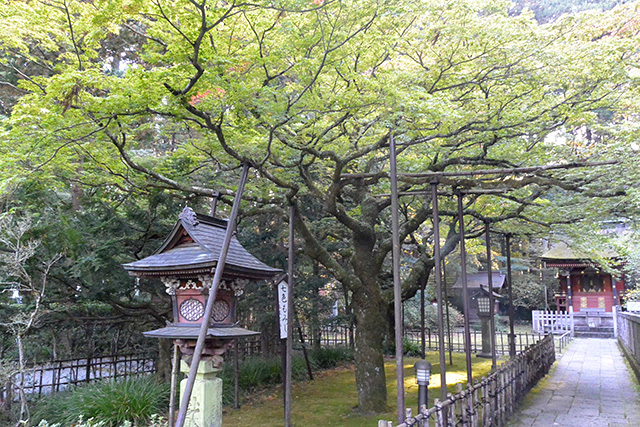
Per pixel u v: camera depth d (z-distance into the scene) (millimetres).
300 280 14727
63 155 8172
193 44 5711
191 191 8812
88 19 6660
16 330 8953
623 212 10961
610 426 8477
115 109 6395
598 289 30797
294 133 8711
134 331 14445
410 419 4758
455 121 8578
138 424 8148
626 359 17344
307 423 8852
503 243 32062
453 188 10031
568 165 8023
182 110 6781
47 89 5992
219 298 6395
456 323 29109
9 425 8383
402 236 10812
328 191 9180
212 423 6355
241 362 13008
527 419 8977
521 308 37375
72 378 13055
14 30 6824
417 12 8570
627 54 8578
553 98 9477
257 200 10117
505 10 9297
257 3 6520
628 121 10523
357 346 9836
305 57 7527
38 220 9070
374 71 9391
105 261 9766
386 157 10500
